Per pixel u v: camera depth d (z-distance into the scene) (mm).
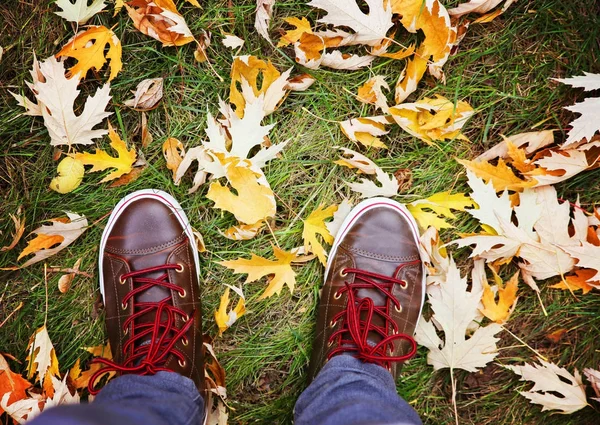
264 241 1247
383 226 1240
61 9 1202
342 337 1207
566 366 1250
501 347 1257
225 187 1158
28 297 1242
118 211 1228
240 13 1211
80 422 725
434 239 1204
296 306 1263
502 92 1235
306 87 1221
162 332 1211
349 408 953
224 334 1258
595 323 1247
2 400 1144
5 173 1233
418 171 1244
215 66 1221
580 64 1225
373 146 1215
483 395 1264
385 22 1132
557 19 1220
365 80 1227
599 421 1251
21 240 1239
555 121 1236
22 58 1219
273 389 1258
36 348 1196
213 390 1232
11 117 1222
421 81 1231
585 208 1245
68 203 1233
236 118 1152
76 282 1248
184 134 1232
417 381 1256
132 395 1020
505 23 1225
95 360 1071
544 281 1251
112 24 1216
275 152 1161
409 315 1237
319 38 1175
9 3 1209
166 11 1120
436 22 1127
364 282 1237
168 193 1243
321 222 1216
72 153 1220
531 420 1263
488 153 1216
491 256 1192
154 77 1228
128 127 1236
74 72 1151
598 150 1186
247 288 1258
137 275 1219
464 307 1175
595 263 1139
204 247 1241
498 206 1162
